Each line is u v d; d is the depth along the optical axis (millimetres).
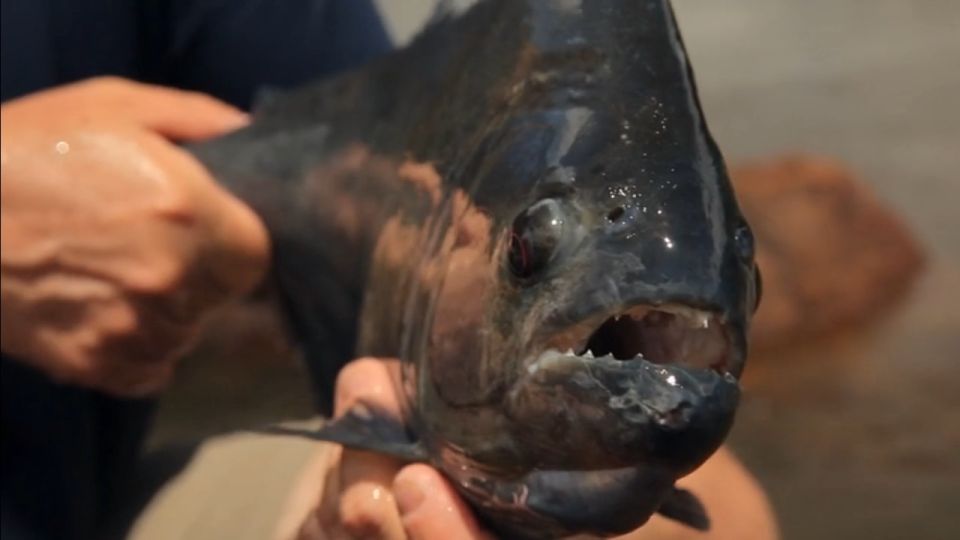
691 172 361
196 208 499
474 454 382
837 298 1046
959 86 1296
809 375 1013
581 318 343
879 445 972
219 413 659
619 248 347
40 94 557
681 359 343
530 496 368
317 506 461
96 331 519
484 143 404
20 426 607
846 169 1169
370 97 473
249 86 668
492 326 371
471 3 436
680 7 1464
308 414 648
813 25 1419
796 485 919
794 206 1082
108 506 646
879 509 917
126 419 640
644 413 333
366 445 411
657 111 373
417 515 400
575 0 399
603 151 368
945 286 1065
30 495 605
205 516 622
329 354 504
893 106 1320
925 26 1395
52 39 623
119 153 506
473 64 424
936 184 1176
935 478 927
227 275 508
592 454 344
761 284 374
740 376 346
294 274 503
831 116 1306
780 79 1344
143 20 655
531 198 373
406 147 444
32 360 536
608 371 339
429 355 401
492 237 383
